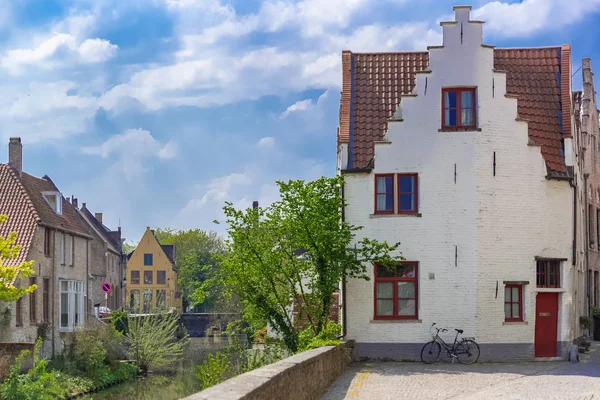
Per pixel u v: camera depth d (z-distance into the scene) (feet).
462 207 76.43
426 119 77.46
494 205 76.69
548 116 81.92
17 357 96.84
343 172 77.87
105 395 110.83
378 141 77.66
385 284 77.66
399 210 77.51
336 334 76.74
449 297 76.13
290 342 78.89
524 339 76.48
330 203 75.87
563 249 78.33
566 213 78.89
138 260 305.12
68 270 141.69
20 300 118.52
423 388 55.21
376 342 76.79
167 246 326.65
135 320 143.54
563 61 84.99
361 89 83.10
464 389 54.34
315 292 78.48
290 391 38.01
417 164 77.25
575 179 81.35
